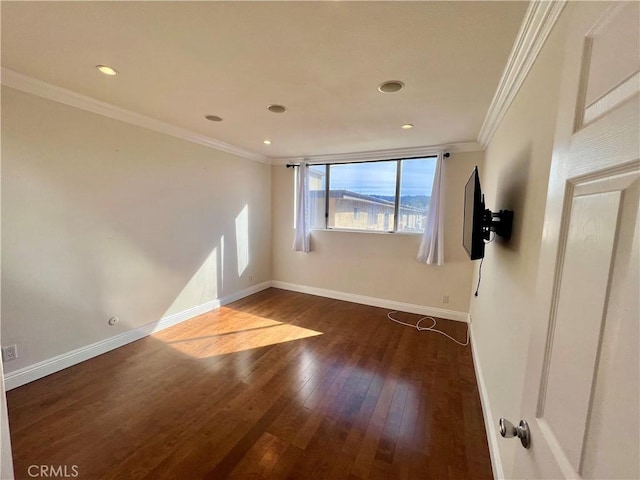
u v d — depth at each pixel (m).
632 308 0.41
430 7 1.18
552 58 1.10
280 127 2.90
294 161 4.52
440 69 1.68
